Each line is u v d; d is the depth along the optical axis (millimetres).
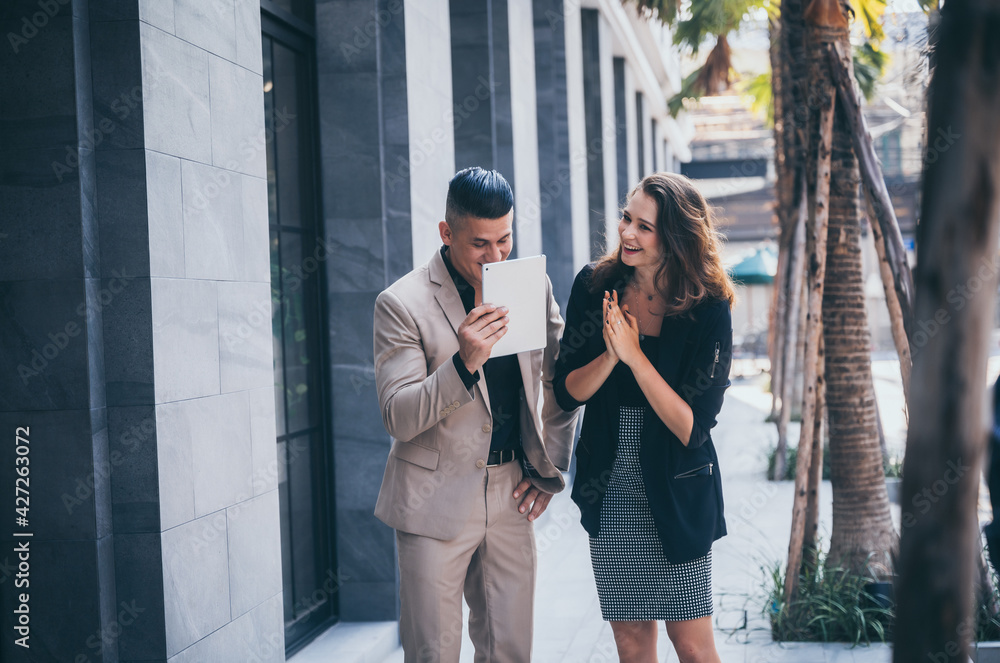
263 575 3195
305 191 4457
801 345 11031
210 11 2916
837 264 4711
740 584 5230
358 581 4496
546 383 2877
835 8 4465
